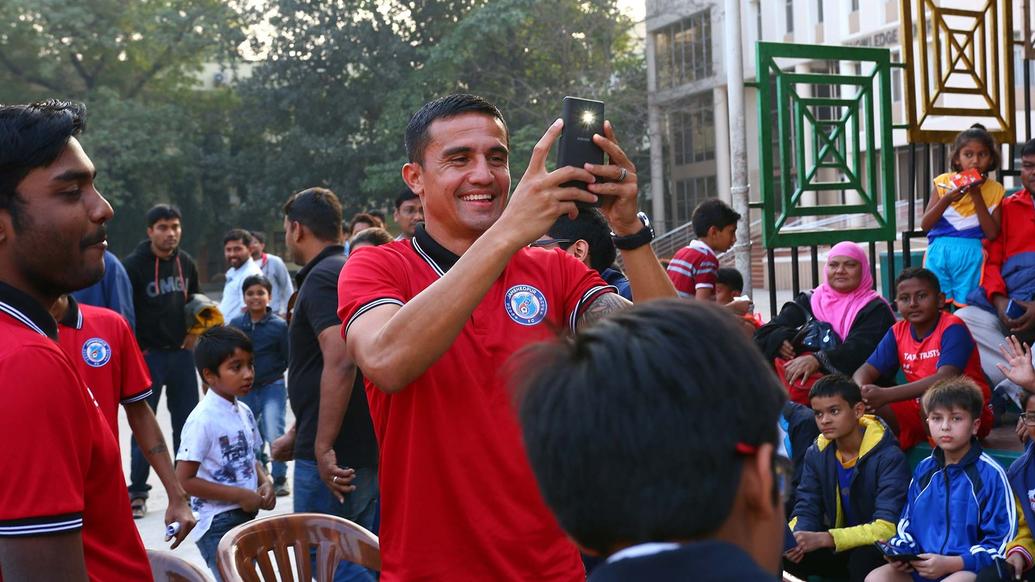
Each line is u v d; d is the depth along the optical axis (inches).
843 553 154.9
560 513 38.6
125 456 301.4
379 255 78.4
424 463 74.1
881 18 829.8
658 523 36.4
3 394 59.6
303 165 1186.0
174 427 259.9
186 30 1213.1
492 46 1101.7
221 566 99.0
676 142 1261.1
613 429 36.4
